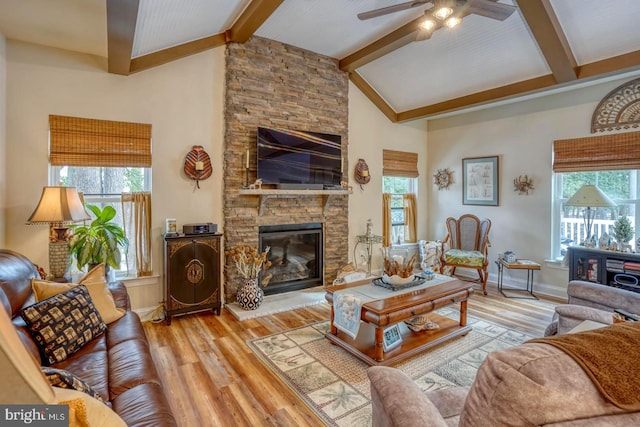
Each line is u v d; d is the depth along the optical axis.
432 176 6.00
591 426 0.68
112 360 1.84
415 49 4.20
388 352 2.66
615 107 3.91
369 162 5.29
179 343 3.01
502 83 4.28
